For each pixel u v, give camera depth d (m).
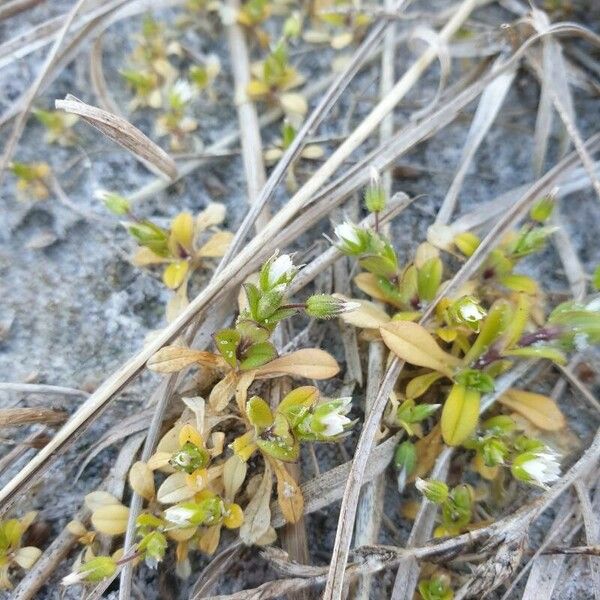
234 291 0.09
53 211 0.11
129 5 0.12
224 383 0.08
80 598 0.08
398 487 0.09
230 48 0.12
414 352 0.08
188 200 0.11
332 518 0.09
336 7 0.12
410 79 0.11
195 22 0.12
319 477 0.08
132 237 0.11
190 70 0.12
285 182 0.11
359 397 0.09
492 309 0.08
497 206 0.10
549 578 0.08
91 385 0.09
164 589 0.08
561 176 0.10
